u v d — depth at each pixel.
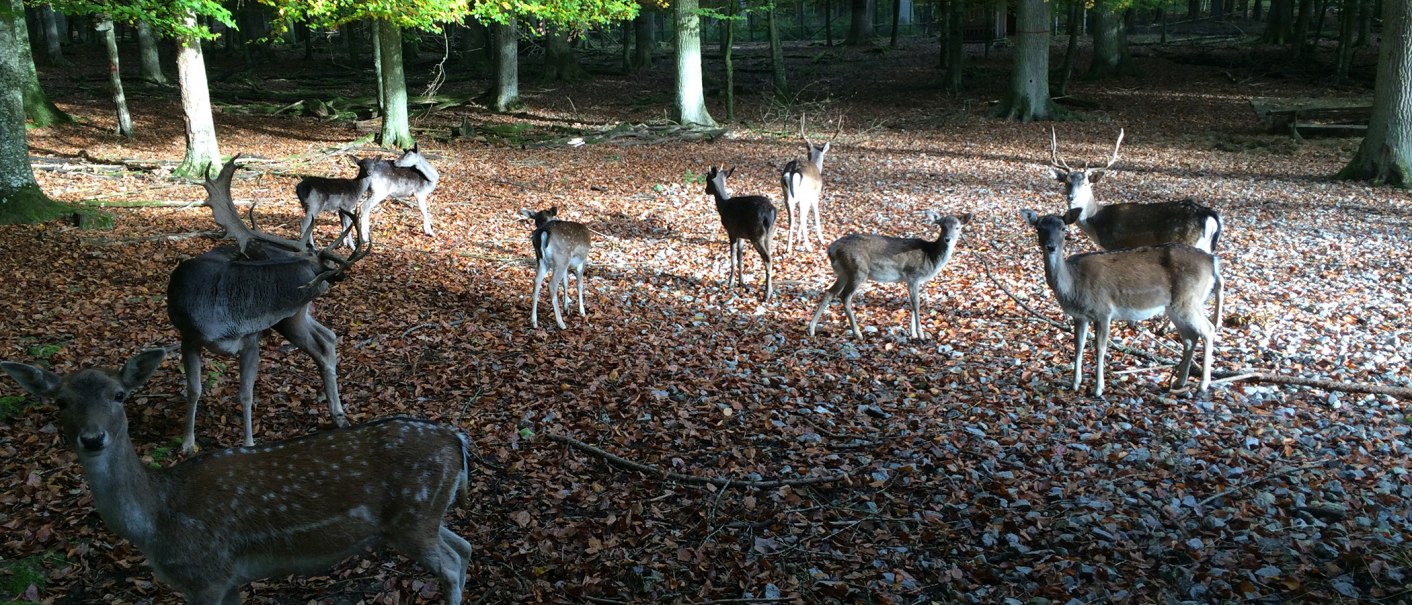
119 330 7.96
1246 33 43.69
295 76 37.19
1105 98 29.78
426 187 13.34
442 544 4.16
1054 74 34.94
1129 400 7.39
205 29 16.33
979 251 12.73
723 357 8.30
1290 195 16.62
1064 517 5.41
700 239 13.47
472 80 36.38
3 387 6.50
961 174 19.05
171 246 11.23
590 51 44.91
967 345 8.80
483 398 7.07
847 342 8.88
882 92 32.75
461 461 4.19
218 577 3.70
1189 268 7.27
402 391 7.14
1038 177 18.62
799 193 12.70
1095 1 28.81
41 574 4.49
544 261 8.94
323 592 4.54
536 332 8.85
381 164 12.77
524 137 23.53
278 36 21.27
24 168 12.05
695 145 22.92
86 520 5.00
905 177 18.72
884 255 8.77
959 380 7.86
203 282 5.45
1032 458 6.29
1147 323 9.40
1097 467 6.15
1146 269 7.29
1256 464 6.13
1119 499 5.67
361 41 47.75
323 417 6.56
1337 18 46.25
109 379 3.41
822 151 15.13
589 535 5.17
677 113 25.31
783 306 10.17
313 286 5.71
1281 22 38.25
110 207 13.27
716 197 10.83
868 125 26.47
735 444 6.45
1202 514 5.47
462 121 26.03
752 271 11.75
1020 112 27.11
